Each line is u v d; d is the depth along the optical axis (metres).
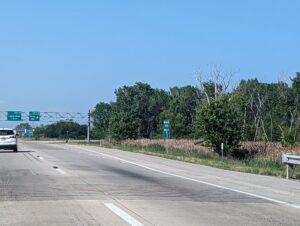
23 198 14.45
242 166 31.92
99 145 77.12
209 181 20.72
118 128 85.56
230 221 11.17
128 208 12.79
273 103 89.38
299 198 15.47
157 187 17.92
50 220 11.02
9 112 102.81
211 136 48.41
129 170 26.03
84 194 15.44
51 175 21.67
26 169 24.73
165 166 29.86
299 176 24.03
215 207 13.27
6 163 28.86
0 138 41.97
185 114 107.19
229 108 48.97
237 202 14.32
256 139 71.94
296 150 46.38
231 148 48.06
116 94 129.00
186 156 44.09
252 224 10.86
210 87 86.19
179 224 10.72
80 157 37.28
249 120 84.31
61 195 15.13
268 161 37.59
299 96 85.94
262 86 90.81
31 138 159.50
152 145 62.09
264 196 15.81
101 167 27.55
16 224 10.57
